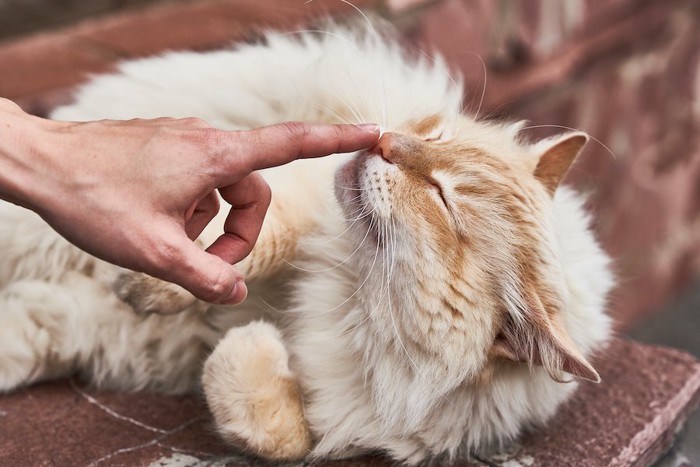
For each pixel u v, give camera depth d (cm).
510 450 79
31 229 81
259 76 90
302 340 79
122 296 75
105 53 109
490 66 144
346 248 79
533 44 149
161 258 61
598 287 84
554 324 75
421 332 76
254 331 76
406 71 94
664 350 92
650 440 81
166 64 91
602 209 178
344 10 120
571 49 160
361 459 78
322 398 78
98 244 61
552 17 153
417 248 75
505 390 78
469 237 76
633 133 185
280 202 80
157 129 62
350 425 77
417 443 78
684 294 206
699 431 139
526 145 88
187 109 88
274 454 75
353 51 91
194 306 80
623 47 177
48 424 78
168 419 80
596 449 79
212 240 75
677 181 202
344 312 79
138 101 88
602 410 83
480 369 76
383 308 76
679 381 87
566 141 83
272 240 79
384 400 77
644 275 195
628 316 188
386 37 111
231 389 74
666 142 198
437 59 101
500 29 144
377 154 77
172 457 75
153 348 82
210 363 75
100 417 79
